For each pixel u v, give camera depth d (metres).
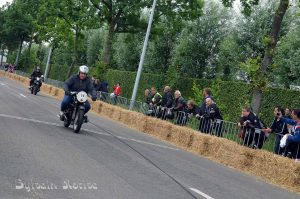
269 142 16.77
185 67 48.09
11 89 38.22
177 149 17.69
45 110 22.50
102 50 72.50
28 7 78.19
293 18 41.19
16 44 88.12
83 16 48.31
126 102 30.70
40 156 10.27
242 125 16.89
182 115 21.92
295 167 12.62
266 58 22.52
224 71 46.75
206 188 9.95
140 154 13.48
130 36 50.62
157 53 54.88
